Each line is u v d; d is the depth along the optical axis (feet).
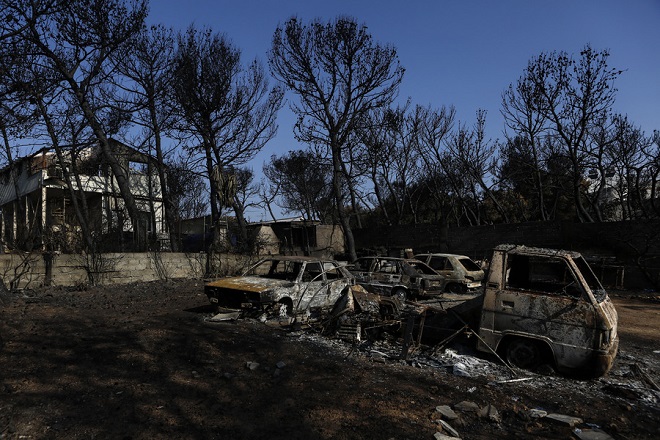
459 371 20.26
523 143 95.66
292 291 31.91
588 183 104.68
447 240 75.41
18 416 14.08
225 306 32.19
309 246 98.53
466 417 15.33
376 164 104.01
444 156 98.68
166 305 37.32
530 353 20.66
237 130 74.69
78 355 20.76
